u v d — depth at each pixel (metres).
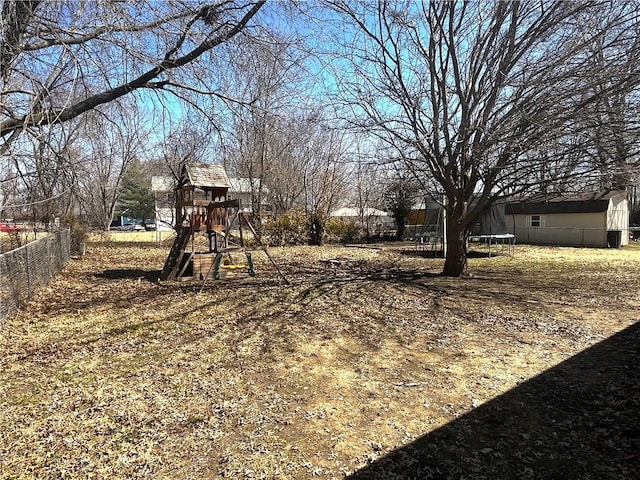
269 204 22.23
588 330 5.54
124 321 6.10
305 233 20.48
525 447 2.83
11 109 4.19
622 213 22.31
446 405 3.43
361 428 3.08
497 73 8.12
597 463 2.63
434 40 8.72
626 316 6.27
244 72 6.02
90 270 11.41
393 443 2.88
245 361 4.47
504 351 4.73
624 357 4.50
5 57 3.77
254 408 3.39
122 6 4.30
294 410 3.36
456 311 6.65
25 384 3.87
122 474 2.54
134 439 2.93
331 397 3.59
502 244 20.62
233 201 9.09
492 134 7.74
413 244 20.73
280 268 12.08
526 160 8.10
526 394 3.63
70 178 5.85
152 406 3.42
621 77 6.88
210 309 6.85
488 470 2.58
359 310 6.78
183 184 10.30
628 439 2.90
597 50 7.07
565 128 7.43
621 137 7.26
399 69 8.80
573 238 21.53
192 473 2.56
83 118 5.75
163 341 5.18
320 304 7.22
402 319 6.20
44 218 11.48
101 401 3.51
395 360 4.47
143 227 36.59
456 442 2.89
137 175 29.78
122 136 6.50
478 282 9.47
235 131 6.69
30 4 3.90
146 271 11.26
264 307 7.00
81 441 2.90
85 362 4.45
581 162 7.76
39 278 8.21
